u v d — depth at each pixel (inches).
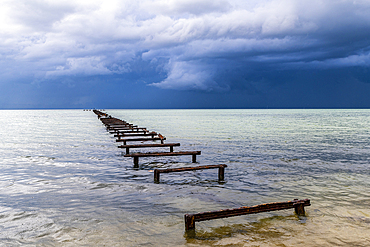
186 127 1721.2
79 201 331.6
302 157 649.6
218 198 346.6
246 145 861.8
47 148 786.2
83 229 254.2
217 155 677.3
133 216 285.7
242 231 250.8
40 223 267.0
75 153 698.2
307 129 1533.0
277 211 298.8
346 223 268.5
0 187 389.4
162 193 366.6
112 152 721.0
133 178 449.4
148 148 808.3
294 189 386.0
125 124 1635.1
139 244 227.1
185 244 226.8
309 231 250.8
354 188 390.0
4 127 1723.7
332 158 636.1
